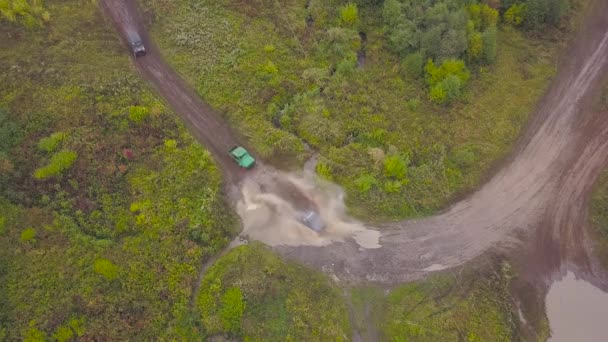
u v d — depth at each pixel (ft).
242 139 157.69
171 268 130.31
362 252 142.92
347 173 153.38
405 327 133.08
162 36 175.01
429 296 138.62
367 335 132.26
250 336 127.03
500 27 190.08
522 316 138.41
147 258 130.82
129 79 162.09
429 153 159.94
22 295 120.57
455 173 156.15
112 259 129.29
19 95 151.43
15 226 130.11
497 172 158.30
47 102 151.94
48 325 117.29
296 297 134.00
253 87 167.02
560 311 139.64
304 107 165.48
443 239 146.30
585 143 164.14
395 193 151.64
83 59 164.04
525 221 150.00
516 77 179.42
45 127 147.95
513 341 134.51
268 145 155.94
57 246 128.67
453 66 166.50
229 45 174.91
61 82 156.66
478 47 174.40
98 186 140.97
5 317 117.39
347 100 169.27
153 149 149.28
